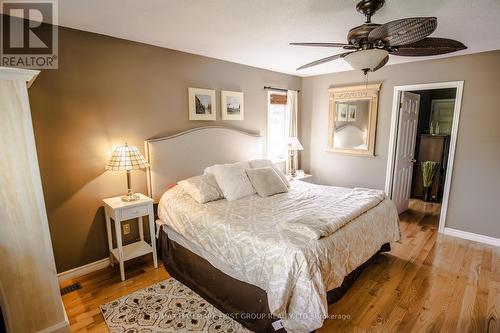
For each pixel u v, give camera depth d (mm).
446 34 2660
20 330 1771
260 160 3766
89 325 2041
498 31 2582
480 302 2281
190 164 3463
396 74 4062
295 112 5020
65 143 2545
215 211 2557
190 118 3500
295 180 4164
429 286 2521
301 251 1780
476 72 3375
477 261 2988
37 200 1747
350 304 2266
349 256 2162
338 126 4781
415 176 5707
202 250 2447
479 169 3465
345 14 2232
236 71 3977
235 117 4039
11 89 1603
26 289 1766
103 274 2760
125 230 3061
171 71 3252
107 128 2799
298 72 4742
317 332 1943
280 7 2100
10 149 1635
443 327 2002
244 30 2604
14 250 1702
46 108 2410
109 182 2867
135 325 2033
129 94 2926
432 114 6035
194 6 2066
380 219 2729
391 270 2807
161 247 3051
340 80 4672
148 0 1958
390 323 2045
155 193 3168
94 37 2631
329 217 2262
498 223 3398
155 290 2473
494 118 3307
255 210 2590
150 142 3068
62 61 2461
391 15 2221
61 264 2625
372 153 4426
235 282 2143
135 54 2930
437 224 4176
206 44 3059
